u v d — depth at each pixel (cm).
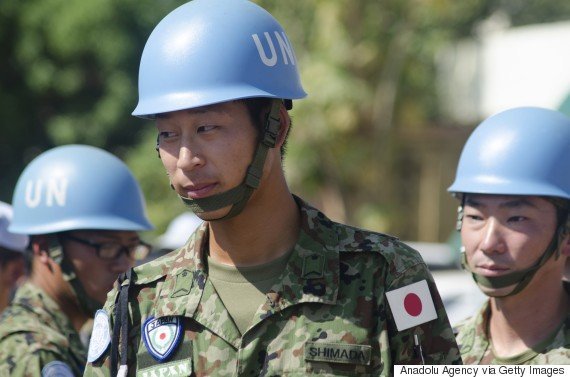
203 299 414
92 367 427
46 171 628
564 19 3806
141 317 422
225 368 400
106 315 429
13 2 2906
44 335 566
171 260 434
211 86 396
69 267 607
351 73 2292
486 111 2716
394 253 410
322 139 2278
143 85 412
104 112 2930
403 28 2295
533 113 552
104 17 2859
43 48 2930
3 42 2969
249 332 401
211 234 427
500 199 527
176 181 395
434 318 405
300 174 2303
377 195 2419
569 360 523
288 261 411
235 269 417
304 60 2281
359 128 2323
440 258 1518
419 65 2394
